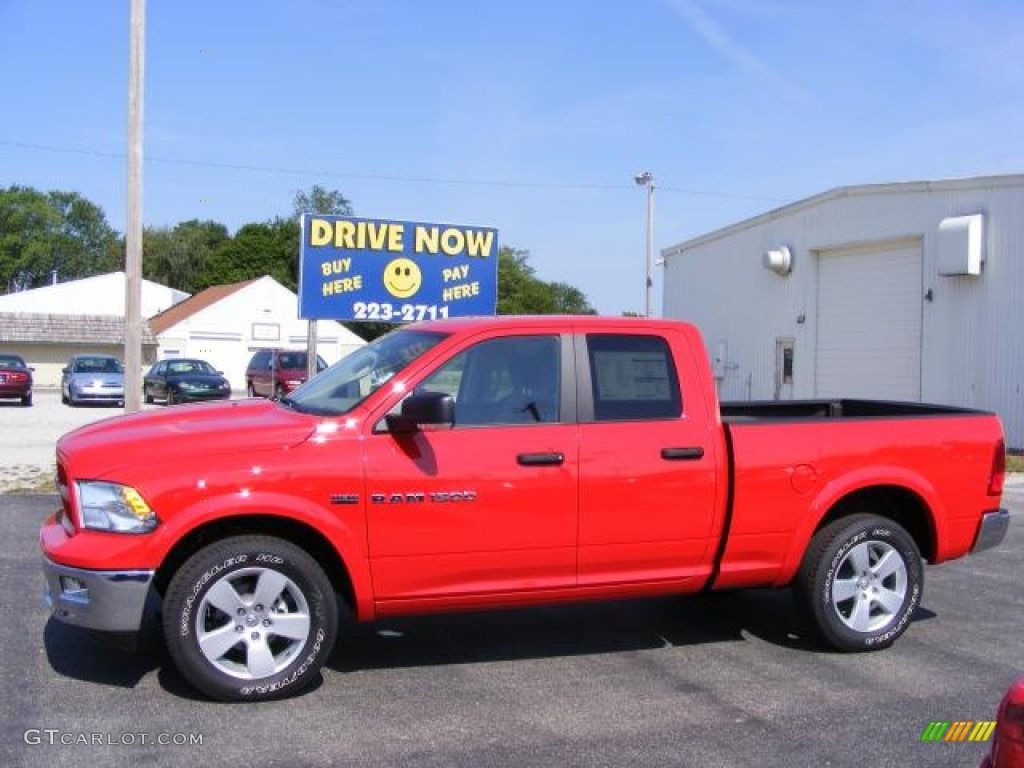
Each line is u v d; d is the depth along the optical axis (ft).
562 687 17.70
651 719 16.17
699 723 16.03
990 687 17.95
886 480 20.02
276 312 178.81
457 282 59.77
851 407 26.35
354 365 19.65
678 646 20.39
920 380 63.41
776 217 77.87
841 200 70.03
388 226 58.03
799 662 19.39
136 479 15.87
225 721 15.70
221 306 174.09
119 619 15.70
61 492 17.24
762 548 19.33
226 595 16.29
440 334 18.52
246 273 266.57
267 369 102.89
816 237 72.90
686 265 93.30
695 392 19.19
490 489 17.43
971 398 59.41
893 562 20.22
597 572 18.43
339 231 57.06
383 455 16.94
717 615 22.89
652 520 18.52
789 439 19.42
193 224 318.24
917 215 63.21
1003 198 57.57
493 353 18.25
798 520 19.44
